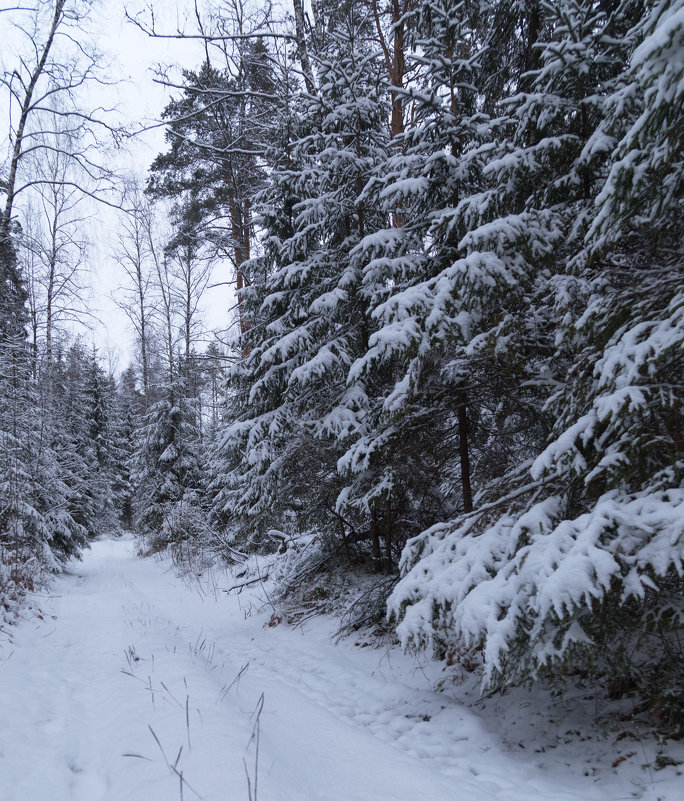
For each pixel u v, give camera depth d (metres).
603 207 3.65
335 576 9.10
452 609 3.85
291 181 8.64
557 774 3.45
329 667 6.14
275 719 4.18
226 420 15.54
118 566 18.77
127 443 37.22
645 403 3.21
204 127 14.43
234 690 4.77
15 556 10.06
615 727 3.79
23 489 12.48
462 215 5.47
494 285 4.53
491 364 5.28
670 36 2.76
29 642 6.21
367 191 7.20
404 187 6.00
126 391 43.72
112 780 2.94
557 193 5.08
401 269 6.44
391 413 5.53
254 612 9.48
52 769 3.07
